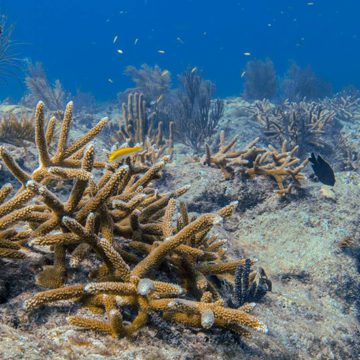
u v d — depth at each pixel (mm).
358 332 941
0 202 583
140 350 499
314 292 1046
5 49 2275
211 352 551
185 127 2756
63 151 697
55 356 439
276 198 1322
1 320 491
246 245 1193
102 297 542
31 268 578
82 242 589
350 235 1183
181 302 521
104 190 583
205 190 1338
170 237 568
